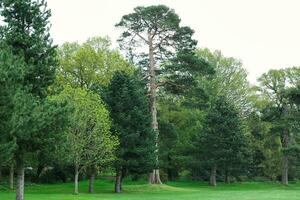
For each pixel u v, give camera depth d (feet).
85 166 156.25
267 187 248.93
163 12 189.78
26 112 93.81
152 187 184.55
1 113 89.92
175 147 258.16
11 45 104.12
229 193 172.35
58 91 115.34
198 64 194.08
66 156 130.00
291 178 298.35
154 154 175.11
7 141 92.32
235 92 278.87
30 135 98.32
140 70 197.98
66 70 224.12
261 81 278.26
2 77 89.04
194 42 196.24
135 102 175.01
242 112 281.74
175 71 195.31
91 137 154.20
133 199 133.39
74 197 132.05
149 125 175.42
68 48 231.91
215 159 245.86
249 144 265.54
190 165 250.78
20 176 105.29
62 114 100.83
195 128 255.91
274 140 275.39
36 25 108.78
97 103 156.66
